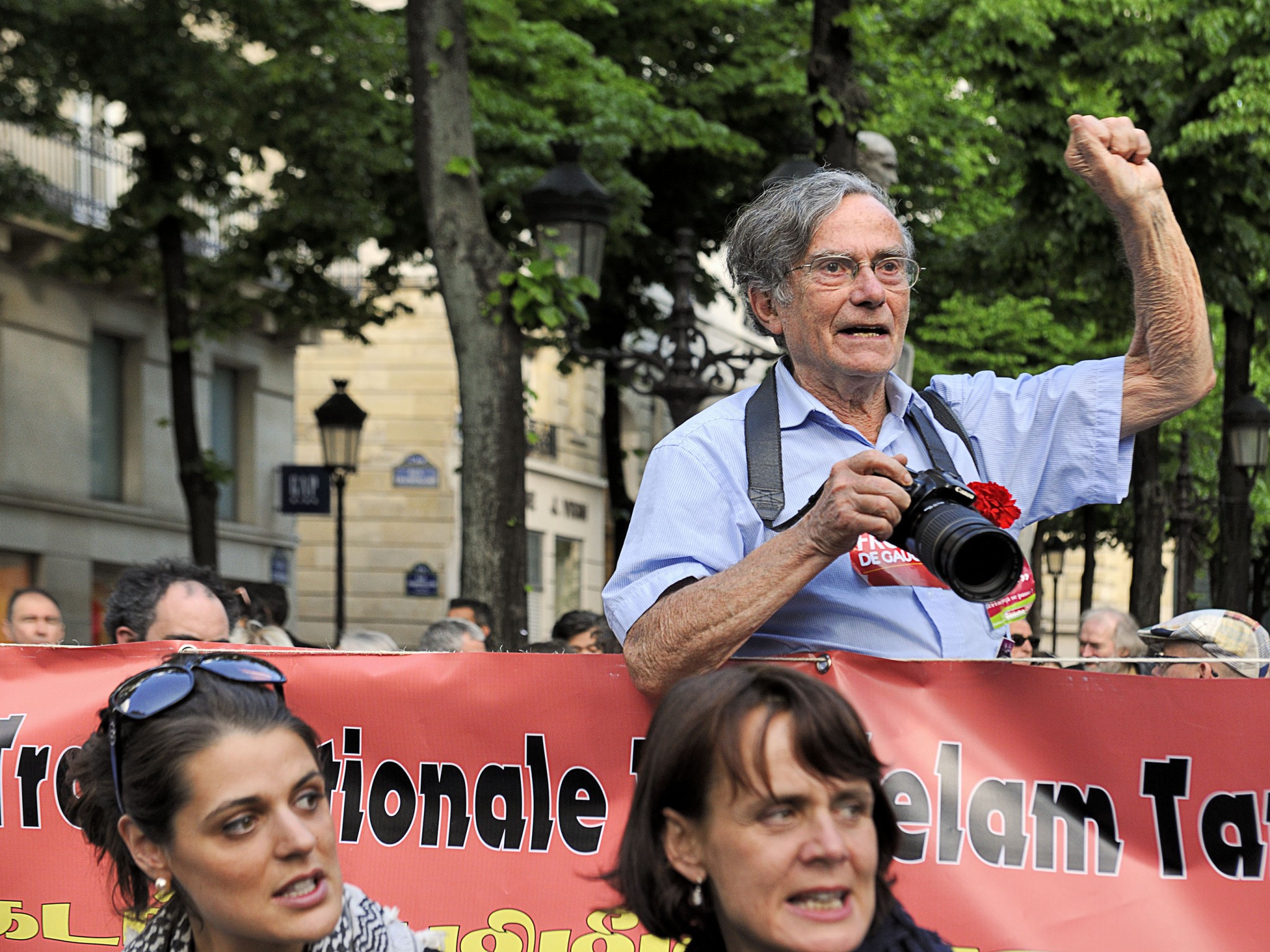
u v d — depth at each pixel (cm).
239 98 1586
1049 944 290
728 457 303
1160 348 308
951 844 294
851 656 296
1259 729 290
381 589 2914
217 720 222
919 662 296
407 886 328
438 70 930
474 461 925
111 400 2152
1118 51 1474
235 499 2428
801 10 1862
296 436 2947
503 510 923
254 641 609
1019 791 293
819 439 307
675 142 1673
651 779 203
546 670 326
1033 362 2255
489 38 1007
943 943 210
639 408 3712
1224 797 291
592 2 1659
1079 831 293
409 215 1761
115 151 2134
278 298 1781
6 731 360
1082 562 4225
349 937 250
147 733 223
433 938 274
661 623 276
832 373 305
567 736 324
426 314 2912
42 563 1945
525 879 323
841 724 194
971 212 1980
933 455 310
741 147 1716
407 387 2922
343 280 2847
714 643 268
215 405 2381
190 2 1543
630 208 1650
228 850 220
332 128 1556
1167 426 2425
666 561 292
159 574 466
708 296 2048
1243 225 1515
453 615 885
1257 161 1480
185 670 229
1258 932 288
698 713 197
